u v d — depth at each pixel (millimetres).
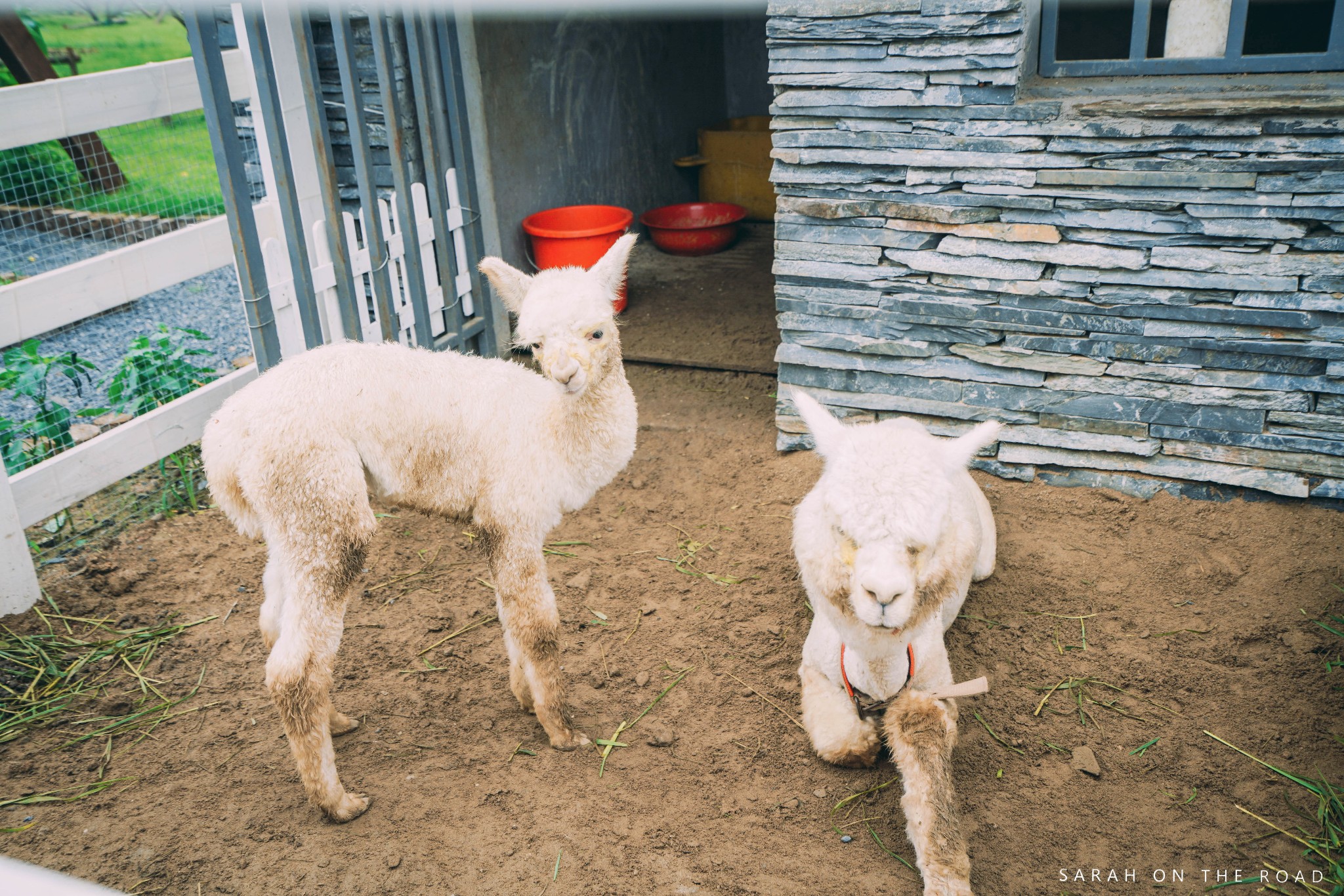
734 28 11367
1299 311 4422
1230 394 4695
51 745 3570
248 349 7074
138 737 3619
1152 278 4609
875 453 2758
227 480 3096
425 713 3762
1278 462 4734
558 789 3373
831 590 2875
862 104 4746
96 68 11547
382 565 4750
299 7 4867
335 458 3008
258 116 5602
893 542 2631
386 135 6488
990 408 5203
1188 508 4898
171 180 9531
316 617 2996
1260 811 3230
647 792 3369
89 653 4066
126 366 5582
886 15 4520
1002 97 4516
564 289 3143
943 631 3916
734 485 5441
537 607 3324
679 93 10469
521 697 3697
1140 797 3316
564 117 8328
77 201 8766
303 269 5121
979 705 3764
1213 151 4297
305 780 3119
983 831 3188
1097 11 6418
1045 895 2947
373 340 5973
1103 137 4414
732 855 3096
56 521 5000
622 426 3387
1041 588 4445
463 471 3256
